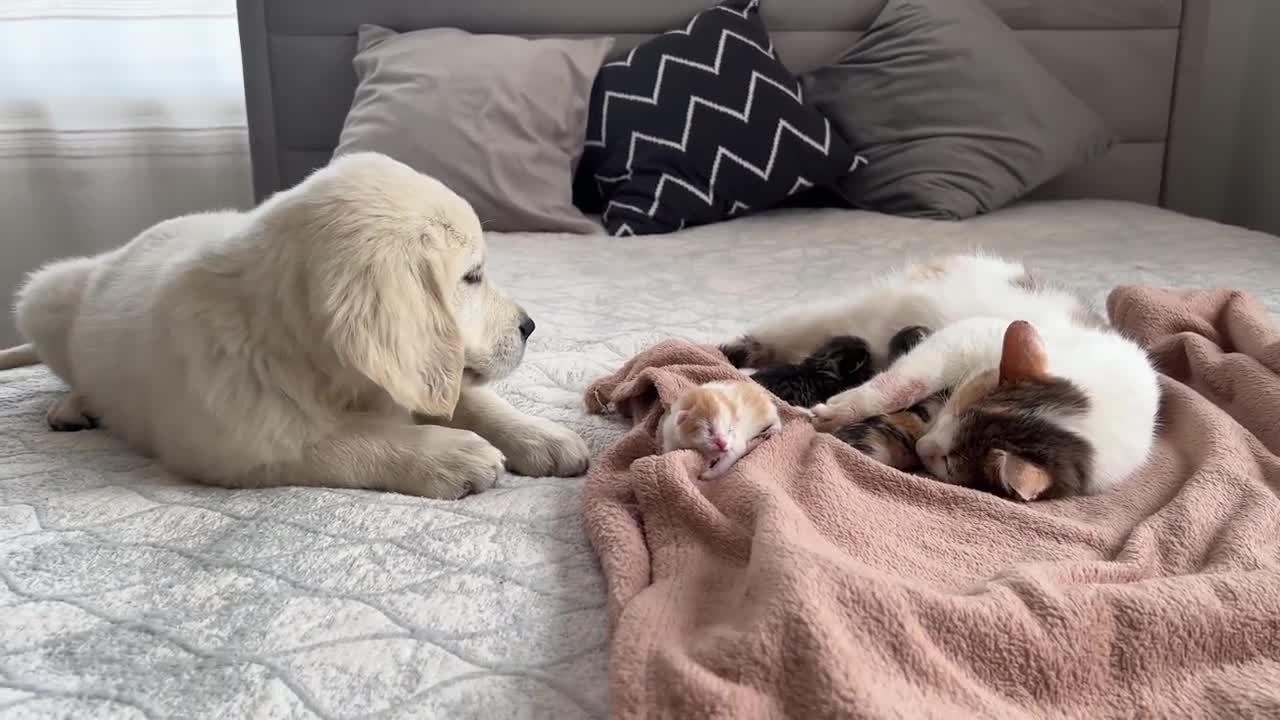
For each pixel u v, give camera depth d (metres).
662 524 1.08
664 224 2.88
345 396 1.29
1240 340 1.57
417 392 1.18
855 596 0.84
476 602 0.96
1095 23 3.43
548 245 2.66
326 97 3.30
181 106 3.19
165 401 1.27
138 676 0.84
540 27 3.33
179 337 1.25
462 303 1.33
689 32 3.12
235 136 3.29
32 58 3.03
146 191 3.25
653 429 1.33
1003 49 3.19
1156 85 3.49
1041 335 1.44
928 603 0.85
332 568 1.02
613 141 3.00
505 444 1.36
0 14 2.98
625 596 0.94
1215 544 1.05
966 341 1.42
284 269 1.21
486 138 2.84
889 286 1.71
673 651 0.81
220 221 1.58
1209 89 3.71
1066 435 1.22
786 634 0.79
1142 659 0.86
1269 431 1.33
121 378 1.35
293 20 3.23
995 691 0.83
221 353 1.23
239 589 0.98
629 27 3.35
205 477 1.26
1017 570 0.94
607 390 1.52
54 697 0.81
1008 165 3.11
